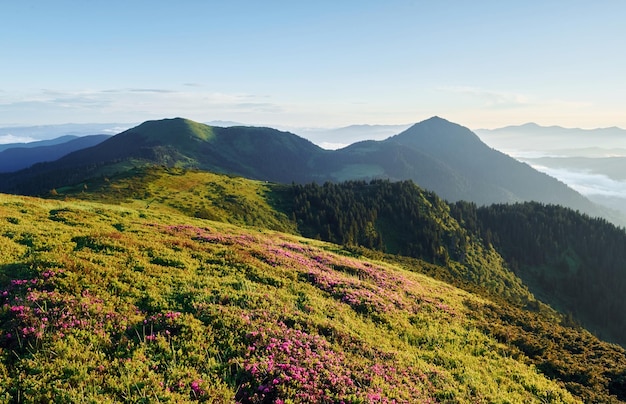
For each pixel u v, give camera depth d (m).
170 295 17.08
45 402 9.38
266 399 11.05
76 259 18.53
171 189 119.56
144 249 23.66
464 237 156.00
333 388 12.16
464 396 14.70
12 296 14.13
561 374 20.23
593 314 155.88
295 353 13.56
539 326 28.81
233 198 126.25
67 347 11.47
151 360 11.79
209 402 10.32
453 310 27.84
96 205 44.62
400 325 21.75
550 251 189.38
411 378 14.87
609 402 17.48
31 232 23.17
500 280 141.62
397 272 40.25
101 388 10.10
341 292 24.70
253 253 29.38
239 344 13.57
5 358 10.77
